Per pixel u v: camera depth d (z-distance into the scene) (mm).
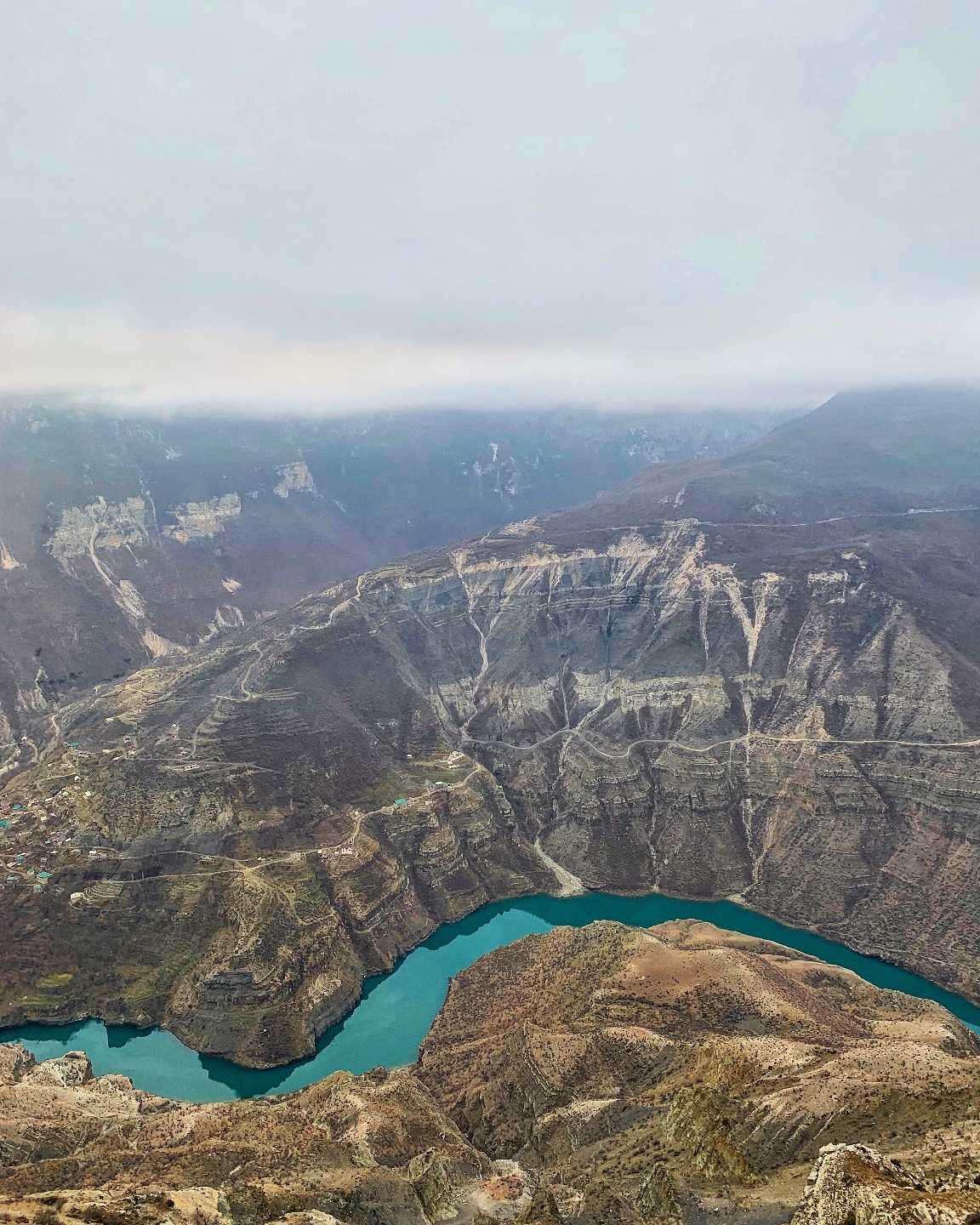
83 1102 156250
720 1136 112938
